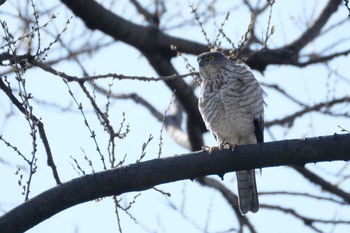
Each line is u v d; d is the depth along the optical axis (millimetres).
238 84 11672
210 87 11859
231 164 8805
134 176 8719
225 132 12047
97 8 12828
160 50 13867
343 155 8648
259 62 13844
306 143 8688
